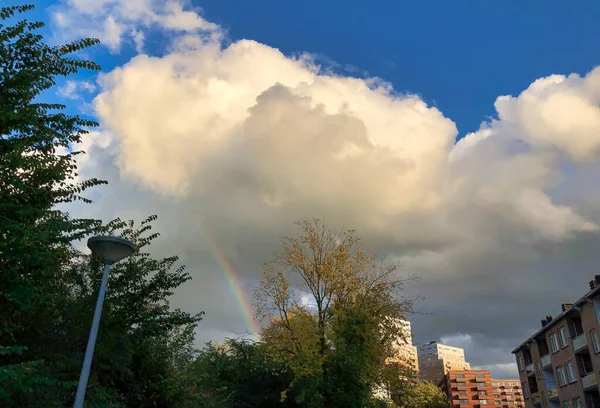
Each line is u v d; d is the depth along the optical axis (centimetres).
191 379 1922
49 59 1071
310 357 2136
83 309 1313
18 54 1052
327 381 2053
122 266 1505
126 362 1415
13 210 914
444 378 14762
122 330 1427
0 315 987
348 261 2523
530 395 5347
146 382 1585
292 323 2481
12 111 945
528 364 5456
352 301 2369
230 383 2769
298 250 2620
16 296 894
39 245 968
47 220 1004
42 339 1180
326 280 2505
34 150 1054
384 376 2294
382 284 2441
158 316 1558
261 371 2822
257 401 2658
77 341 1282
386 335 2311
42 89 1070
